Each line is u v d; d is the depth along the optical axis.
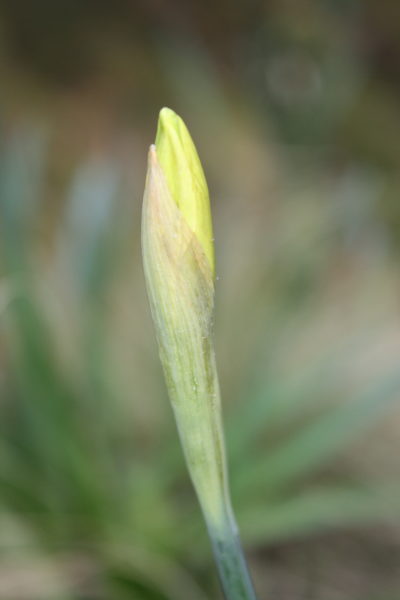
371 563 0.42
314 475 0.47
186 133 0.19
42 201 0.76
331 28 0.93
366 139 1.03
